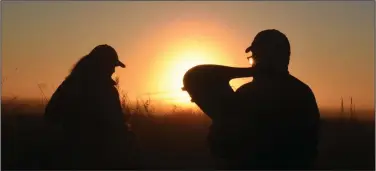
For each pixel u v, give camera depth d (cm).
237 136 671
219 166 687
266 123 665
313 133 668
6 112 911
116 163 802
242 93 680
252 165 666
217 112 681
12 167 781
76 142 810
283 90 668
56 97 820
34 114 913
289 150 663
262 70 681
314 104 672
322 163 777
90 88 819
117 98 828
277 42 678
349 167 771
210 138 686
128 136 820
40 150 815
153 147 832
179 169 736
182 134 882
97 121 812
